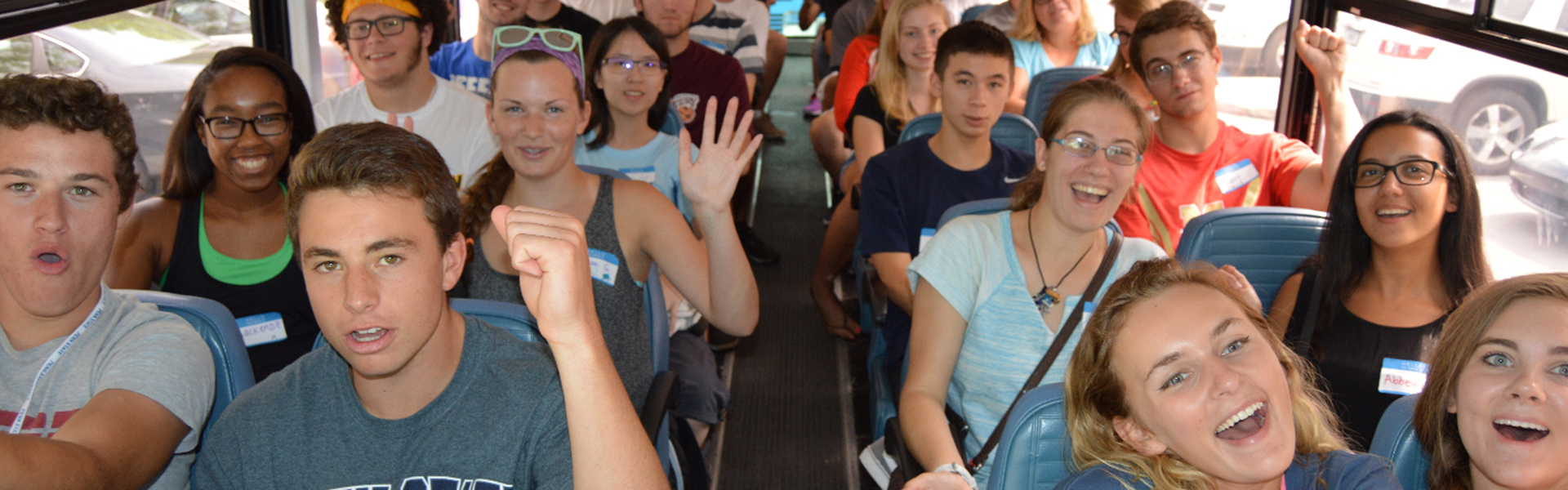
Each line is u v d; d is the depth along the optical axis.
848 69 5.99
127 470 1.51
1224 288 1.73
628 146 4.05
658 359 2.59
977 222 2.47
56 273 1.58
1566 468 1.61
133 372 1.62
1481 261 2.46
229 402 1.89
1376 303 2.55
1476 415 1.66
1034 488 1.83
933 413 2.26
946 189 3.56
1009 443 1.82
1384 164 2.41
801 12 10.31
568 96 2.44
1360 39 3.67
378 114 3.97
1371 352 2.54
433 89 4.02
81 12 2.65
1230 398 1.56
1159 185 3.69
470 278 2.54
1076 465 1.77
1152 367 1.62
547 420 1.44
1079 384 1.75
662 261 2.54
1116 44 5.95
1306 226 2.74
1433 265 2.49
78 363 1.67
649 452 1.31
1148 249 2.45
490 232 2.54
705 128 2.40
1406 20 3.32
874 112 5.01
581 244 1.29
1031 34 5.88
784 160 7.64
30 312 1.61
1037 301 2.40
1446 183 2.40
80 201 1.59
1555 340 1.58
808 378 4.33
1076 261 2.43
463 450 1.44
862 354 4.55
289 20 4.00
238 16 3.66
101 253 1.64
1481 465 1.67
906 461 2.25
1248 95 4.51
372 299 1.33
